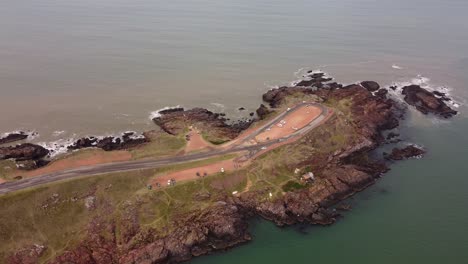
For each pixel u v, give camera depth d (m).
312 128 139.38
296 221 109.00
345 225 107.88
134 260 95.12
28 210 102.50
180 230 101.56
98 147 134.38
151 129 149.25
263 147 129.62
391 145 143.50
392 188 121.75
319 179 120.00
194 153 126.12
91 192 109.12
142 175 115.50
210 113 158.62
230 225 104.00
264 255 98.94
